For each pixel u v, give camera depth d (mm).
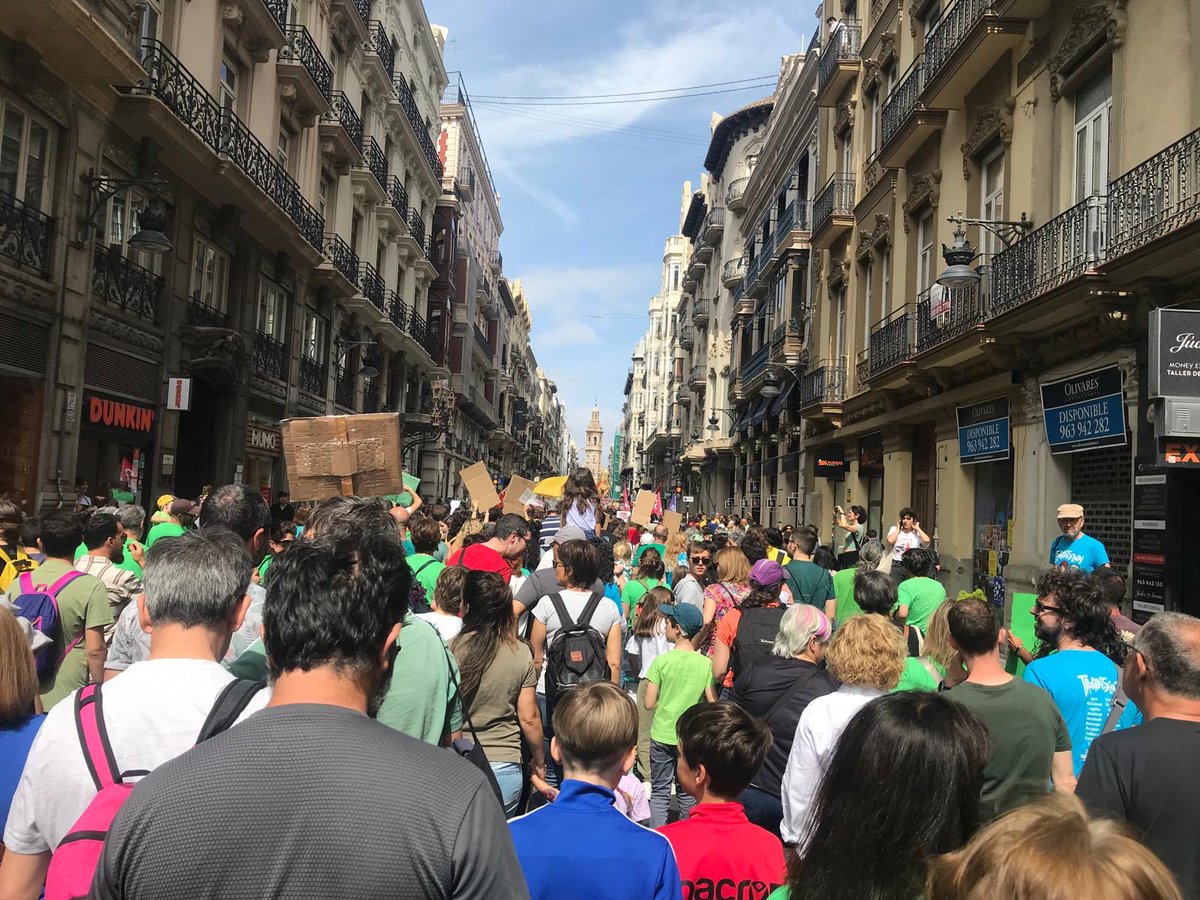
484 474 12031
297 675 1687
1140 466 9086
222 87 17016
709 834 2855
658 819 5559
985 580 13172
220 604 2375
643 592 8164
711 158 44812
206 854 1424
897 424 16922
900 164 16797
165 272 14891
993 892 1202
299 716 1586
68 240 11828
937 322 14258
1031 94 11930
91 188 12273
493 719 4211
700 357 48812
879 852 1832
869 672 3342
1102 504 10172
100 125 12531
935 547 14961
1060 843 1203
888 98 18109
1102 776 2682
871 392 17234
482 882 1491
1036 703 3299
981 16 12133
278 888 1409
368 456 5637
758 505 31500
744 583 7031
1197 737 2633
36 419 11406
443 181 42812
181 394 14148
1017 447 12031
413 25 32500
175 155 14461
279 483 20859
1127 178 9133
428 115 36531
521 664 4301
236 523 3971
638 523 13336
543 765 4441
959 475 14109
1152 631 2859
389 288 30656
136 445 14281
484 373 56938
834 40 21328
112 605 5516
